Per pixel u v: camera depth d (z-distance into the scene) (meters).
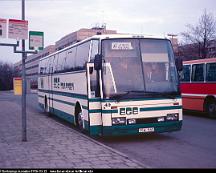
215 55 42.53
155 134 13.02
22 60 11.11
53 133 12.99
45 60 21.77
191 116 19.61
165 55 11.66
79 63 13.42
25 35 10.75
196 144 10.88
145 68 11.31
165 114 11.30
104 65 11.07
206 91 18.27
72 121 14.68
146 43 11.55
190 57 44.47
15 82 25.06
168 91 11.36
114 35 11.38
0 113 22.19
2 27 10.44
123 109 10.93
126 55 11.29
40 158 8.62
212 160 8.61
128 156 9.18
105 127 10.87
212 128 14.50
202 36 43.16
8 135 12.53
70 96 14.95
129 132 10.97
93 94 11.47
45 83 21.41
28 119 18.66
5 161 8.35
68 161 8.26
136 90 11.07
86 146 10.21
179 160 8.66
